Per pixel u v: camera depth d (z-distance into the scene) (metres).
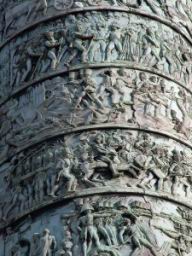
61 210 14.61
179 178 15.13
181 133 15.62
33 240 14.53
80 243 14.22
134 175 14.83
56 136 15.20
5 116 15.96
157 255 14.23
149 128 15.29
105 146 14.97
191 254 14.59
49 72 15.83
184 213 14.86
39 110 15.58
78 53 15.85
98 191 14.58
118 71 15.69
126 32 16.05
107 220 14.36
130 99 15.46
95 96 15.41
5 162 15.58
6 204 15.19
